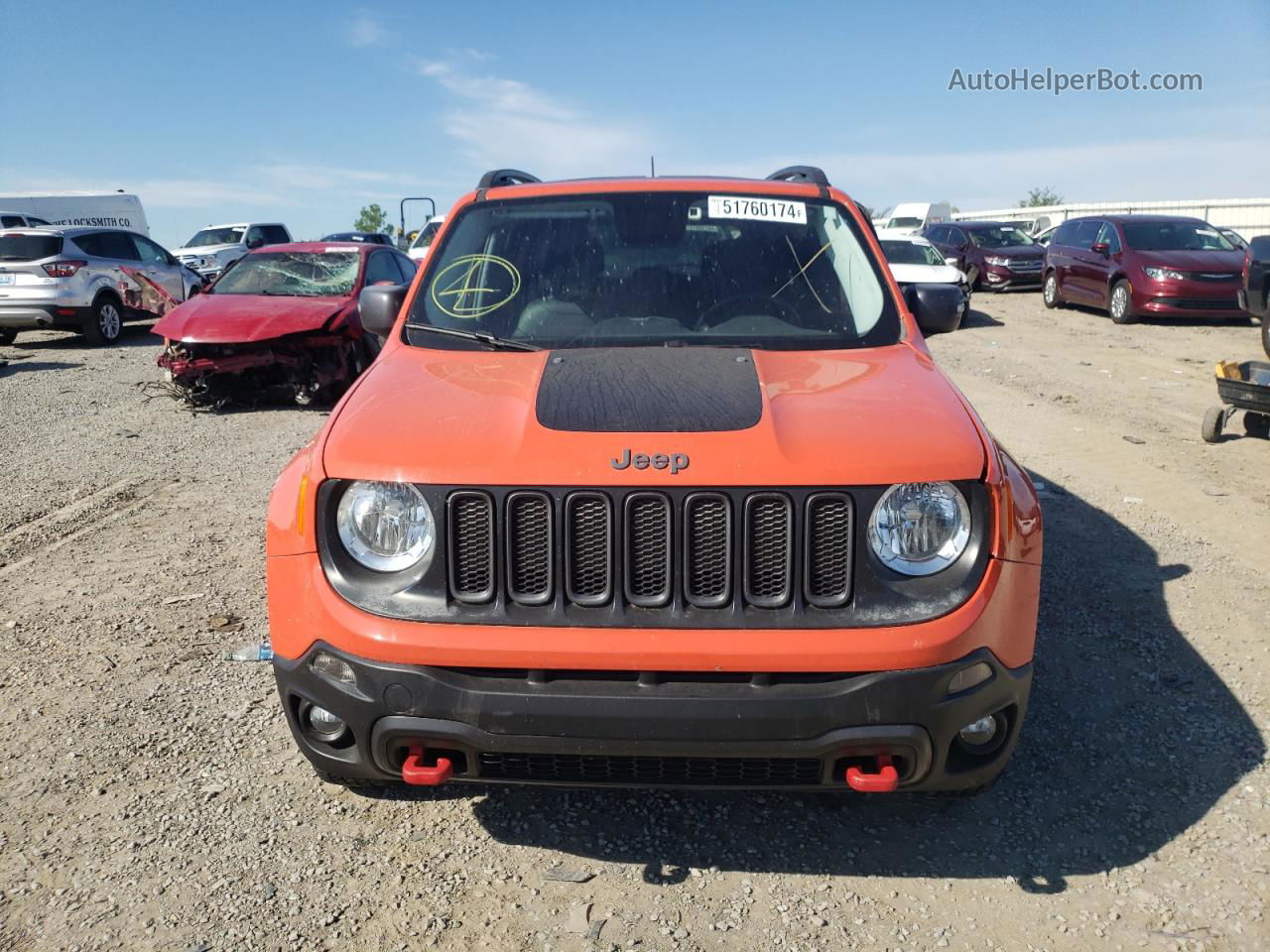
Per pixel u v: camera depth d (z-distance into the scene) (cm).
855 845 299
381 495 255
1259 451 773
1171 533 572
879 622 244
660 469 246
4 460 757
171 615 459
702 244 372
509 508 248
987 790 325
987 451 262
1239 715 371
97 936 258
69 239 1499
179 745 348
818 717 239
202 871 284
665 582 248
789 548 246
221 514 618
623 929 263
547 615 248
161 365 951
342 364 951
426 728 247
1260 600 475
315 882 281
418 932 262
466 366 316
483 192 403
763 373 298
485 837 301
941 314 370
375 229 5000
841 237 382
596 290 357
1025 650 262
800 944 258
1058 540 557
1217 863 289
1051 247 1958
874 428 260
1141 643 430
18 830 300
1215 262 1617
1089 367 1212
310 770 335
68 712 369
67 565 525
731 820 310
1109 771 337
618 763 252
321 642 255
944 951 256
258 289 1023
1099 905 272
